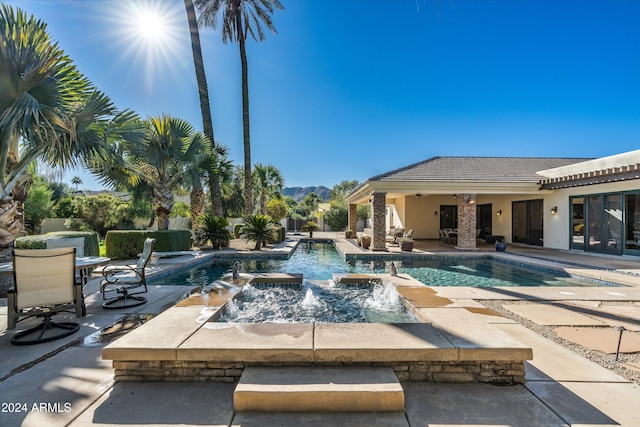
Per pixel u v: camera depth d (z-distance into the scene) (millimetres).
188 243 13320
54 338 3998
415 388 2902
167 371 3012
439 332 3396
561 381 3035
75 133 5895
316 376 2799
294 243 18750
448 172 15742
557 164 17797
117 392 2824
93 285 7242
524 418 2484
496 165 17422
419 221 21062
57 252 4258
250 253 13172
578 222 13289
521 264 11047
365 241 15562
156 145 11773
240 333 3361
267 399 2553
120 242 11172
